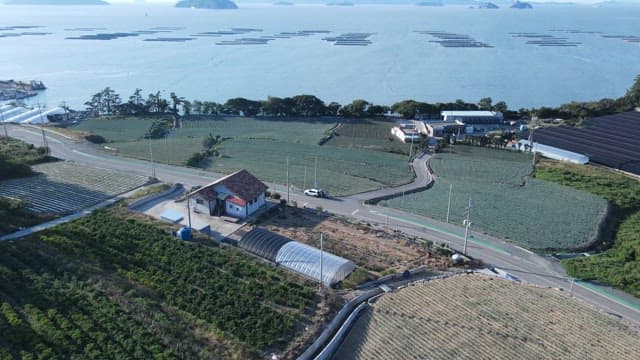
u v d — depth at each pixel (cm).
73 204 6931
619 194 7712
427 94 18862
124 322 4141
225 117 14350
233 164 9325
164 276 4950
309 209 7050
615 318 4541
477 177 8725
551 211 7075
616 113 13538
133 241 5678
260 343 4006
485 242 6159
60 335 3897
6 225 5950
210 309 4438
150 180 8069
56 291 4512
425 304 4666
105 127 12975
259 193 6912
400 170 9156
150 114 14662
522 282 5200
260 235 5766
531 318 4475
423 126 12488
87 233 5825
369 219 6844
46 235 5712
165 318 4241
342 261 5191
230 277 4988
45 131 11781
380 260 5588
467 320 4419
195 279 4916
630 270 5369
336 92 19275
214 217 6625
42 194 7256
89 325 4050
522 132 11700
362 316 4494
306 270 5156
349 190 8000
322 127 13112
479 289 4956
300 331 4231
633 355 3994
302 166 9312
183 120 13950
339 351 4062
